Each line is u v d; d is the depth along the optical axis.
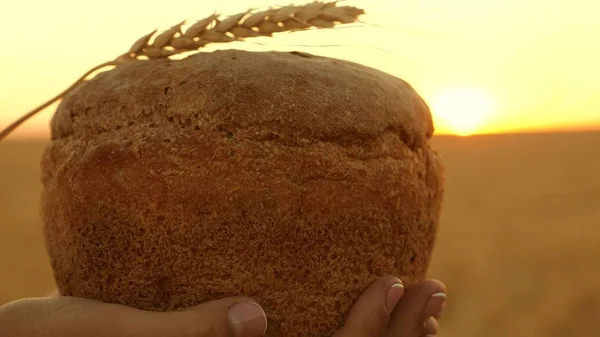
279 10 0.36
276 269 0.33
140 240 0.33
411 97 0.37
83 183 0.33
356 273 0.34
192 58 0.35
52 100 0.39
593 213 2.51
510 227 2.23
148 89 0.34
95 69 0.38
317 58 0.36
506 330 1.31
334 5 0.37
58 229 0.35
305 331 0.34
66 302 0.34
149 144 0.33
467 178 3.67
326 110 0.33
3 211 2.71
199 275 0.33
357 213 0.33
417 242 0.37
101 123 0.34
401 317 0.36
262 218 0.32
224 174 0.32
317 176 0.33
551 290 1.51
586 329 1.32
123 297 0.34
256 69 0.33
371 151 0.34
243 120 0.32
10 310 0.34
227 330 0.32
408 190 0.35
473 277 1.61
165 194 0.32
